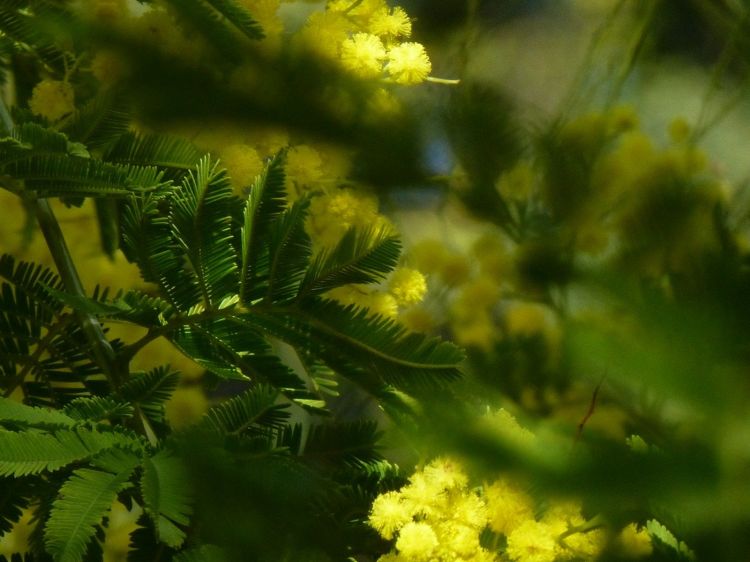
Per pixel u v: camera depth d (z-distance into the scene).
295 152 0.45
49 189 0.49
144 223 0.48
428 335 0.41
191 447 0.19
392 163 0.11
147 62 0.10
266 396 0.48
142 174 0.46
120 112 0.49
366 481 0.48
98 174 0.47
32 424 0.40
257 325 0.48
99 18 0.12
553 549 0.36
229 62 0.11
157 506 0.30
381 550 0.47
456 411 0.18
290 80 0.10
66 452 0.38
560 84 0.18
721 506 0.10
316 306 0.45
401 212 0.12
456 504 0.44
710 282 0.10
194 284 0.49
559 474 0.10
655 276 0.10
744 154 0.13
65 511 0.36
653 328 0.10
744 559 0.09
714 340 0.09
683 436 0.10
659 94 0.15
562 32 0.18
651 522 0.25
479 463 0.11
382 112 0.11
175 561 0.30
